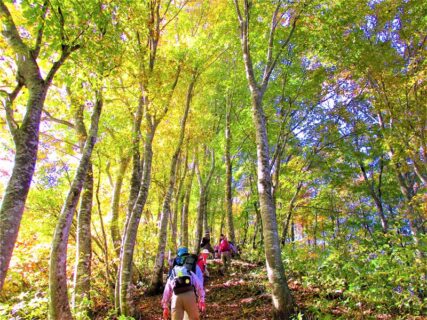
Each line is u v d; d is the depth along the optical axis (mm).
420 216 13500
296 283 10023
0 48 6223
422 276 6508
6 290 8703
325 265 7930
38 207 12000
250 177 27672
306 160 18688
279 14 12133
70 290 8602
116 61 6785
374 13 12375
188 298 5734
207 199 28281
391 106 11930
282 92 15383
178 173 20953
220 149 20703
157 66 10055
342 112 17156
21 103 7520
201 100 18328
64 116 10359
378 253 6988
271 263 7457
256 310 8312
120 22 6707
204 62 13023
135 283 13562
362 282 6746
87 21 5648
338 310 7246
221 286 11461
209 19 14430
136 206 8969
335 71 13641
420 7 11422
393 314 6793
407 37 12023
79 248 8836
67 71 6500
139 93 9250
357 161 18312
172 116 15586
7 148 11875
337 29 10906
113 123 10531
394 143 12367
